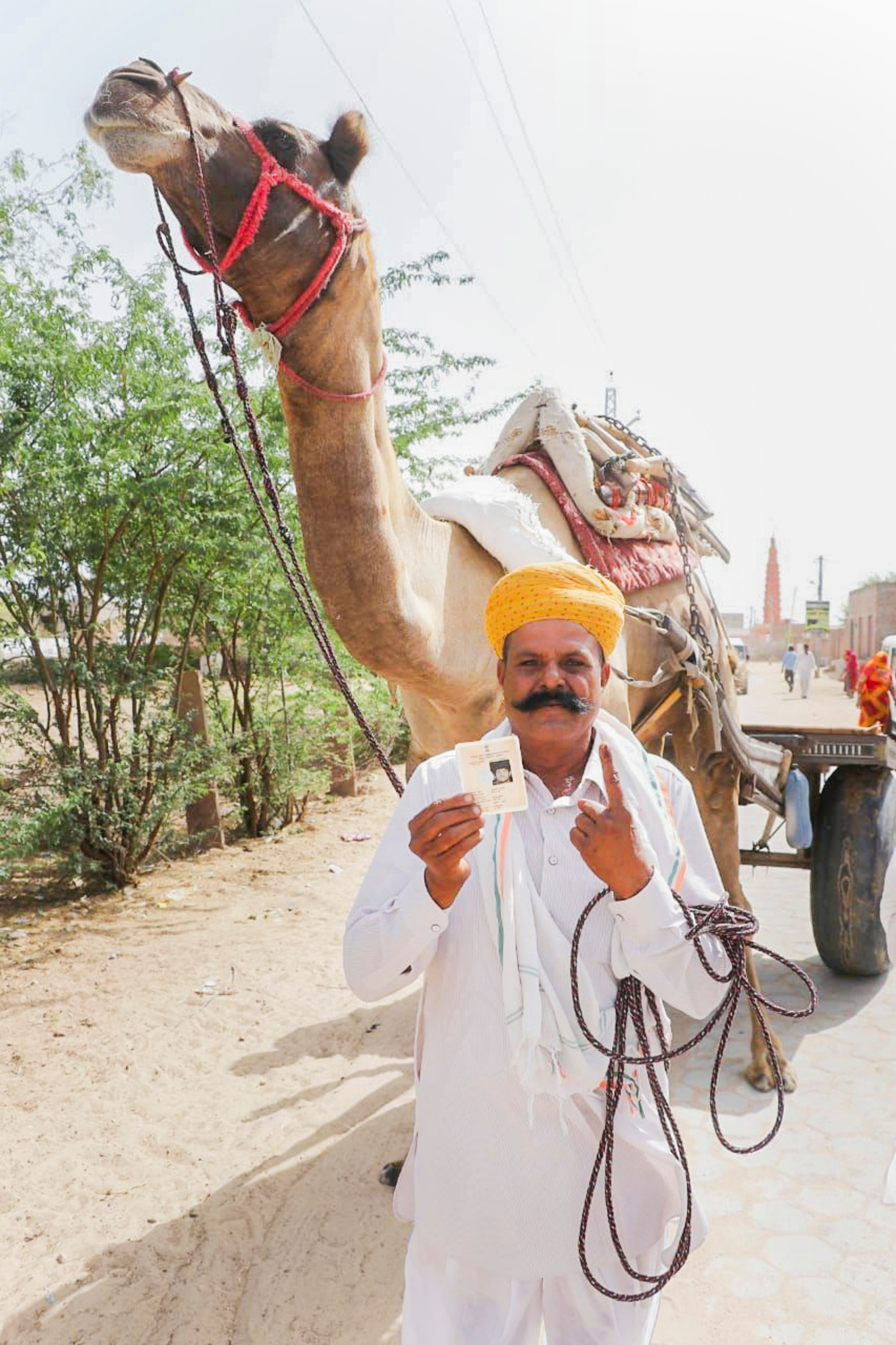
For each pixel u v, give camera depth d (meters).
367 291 2.67
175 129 2.23
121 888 7.38
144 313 7.05
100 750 7.13
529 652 1.85
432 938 1.74
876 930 5.05
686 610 4.32
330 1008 5.17
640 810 1.87
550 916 1.81
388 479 2.91
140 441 6.79
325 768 10.12
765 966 5.62
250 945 6.16
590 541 3.76
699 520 4.93
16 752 8.38
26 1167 3.71
